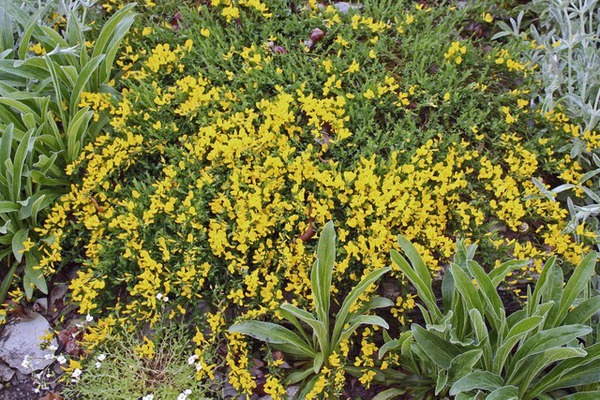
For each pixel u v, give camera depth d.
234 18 0.93
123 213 0.78
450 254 0.75
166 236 0.77
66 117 0.89
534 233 0.80
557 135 0.84
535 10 0.96
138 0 0.96
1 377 0.77
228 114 0.83
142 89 0.86
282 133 0.82
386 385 0.75
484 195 0.80
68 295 0.80
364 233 0.76
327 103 0.80
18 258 0.78
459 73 0.88
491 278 0.69
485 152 0.83
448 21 0.95
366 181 0.74
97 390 0.71
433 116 0.83
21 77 0.89
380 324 0.68
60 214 0.79
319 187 0.77
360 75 0.86
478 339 0.67
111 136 0.86
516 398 0.63
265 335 0.72
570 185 0.76
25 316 0.80
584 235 0.76
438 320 0.71
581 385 0.72
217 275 0.78
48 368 0.77
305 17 0.93
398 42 0.92
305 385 0.74
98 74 0.89
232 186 0.77
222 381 0.73
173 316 0.75
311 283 0.68
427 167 0.79
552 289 0.69
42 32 0.90
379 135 0.80
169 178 0.79
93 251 0.77
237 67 0.88
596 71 0.84
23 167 0.82
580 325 0.63
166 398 0.71
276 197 0.76
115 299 0.80
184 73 0.89
